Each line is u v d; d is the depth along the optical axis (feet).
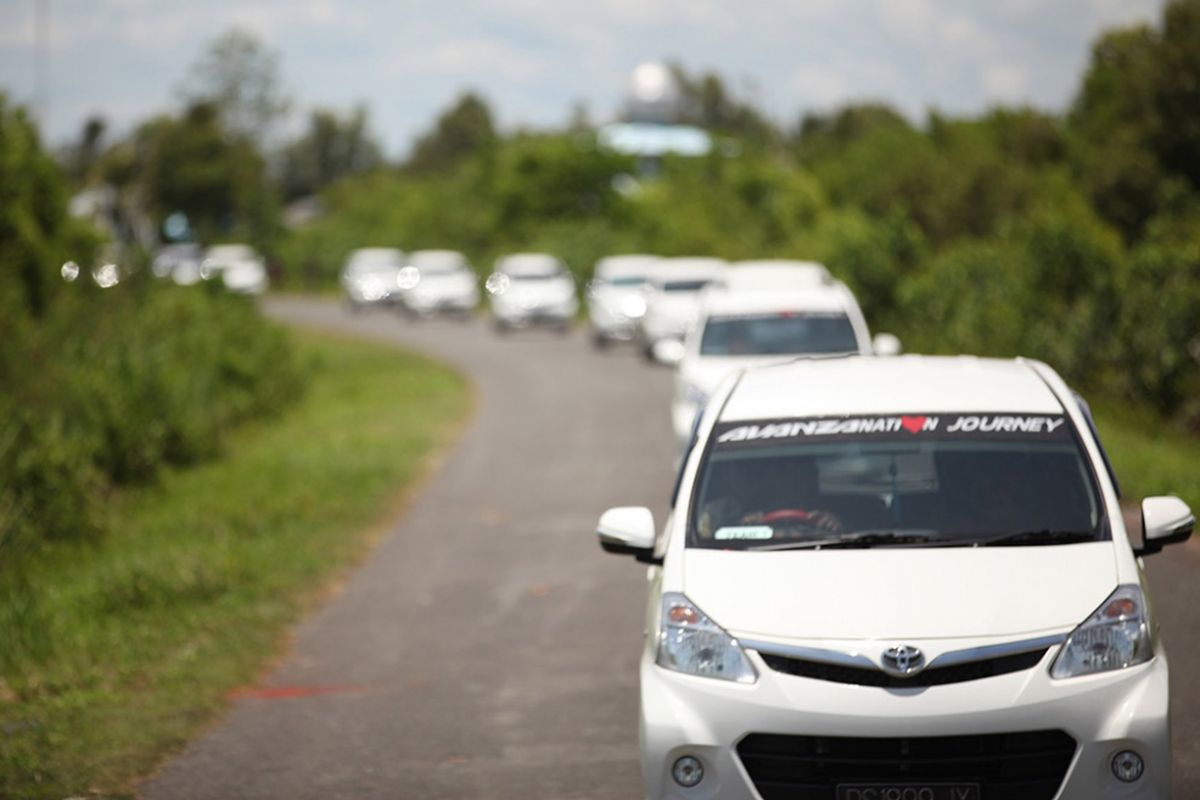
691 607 67.26
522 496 192.95
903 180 550.77
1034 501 72.49
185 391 252.42
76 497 180.04
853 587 66.74
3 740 93.04
